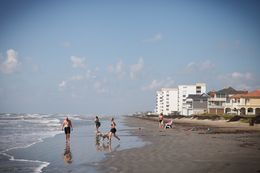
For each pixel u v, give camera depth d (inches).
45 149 1000.2
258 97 3774.6
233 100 4060.0
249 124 2262.6
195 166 587.8
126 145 1055.0
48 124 2977.4
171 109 7509.8
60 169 638.5
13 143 1199.6
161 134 1508.4
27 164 712.4
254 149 818.8
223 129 1827.0
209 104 4594.0
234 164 590.9
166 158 700.0
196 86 6717.5
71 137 1475.1
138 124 3122.5
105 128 2378.2
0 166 687.1
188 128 2055.9
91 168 633.6
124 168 607.2
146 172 557.0
